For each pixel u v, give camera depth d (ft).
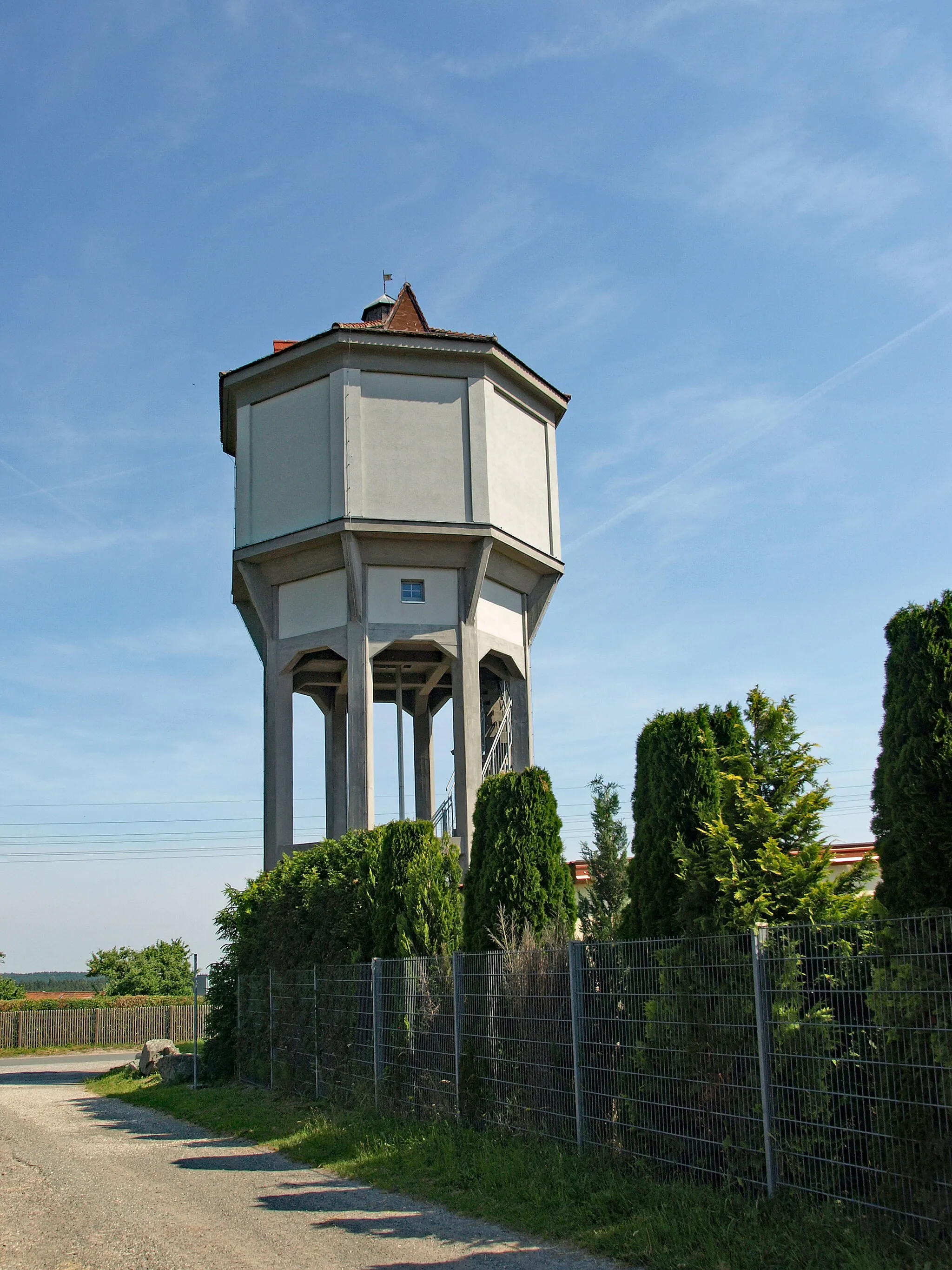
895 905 26.94
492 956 42.63
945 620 26.81
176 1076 83.66
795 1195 27.53
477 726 86.28
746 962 29.99
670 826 36.19
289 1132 51.21
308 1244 30.12
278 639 90.63
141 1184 40.73
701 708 37.40
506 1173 35.19
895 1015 25.41
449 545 87.92
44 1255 29.76
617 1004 35.22
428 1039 47.52
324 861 67.21
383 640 86.33
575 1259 27.30
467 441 88.79
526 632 95.20
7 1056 156.15
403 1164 39.96
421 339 88.89
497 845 48.26
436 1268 27.09
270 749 89.25
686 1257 25.79
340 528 84.99
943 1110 23.98
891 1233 24.40
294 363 90.27
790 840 35.40
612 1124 34.83
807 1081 27.58
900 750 26.84
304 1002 63.57
